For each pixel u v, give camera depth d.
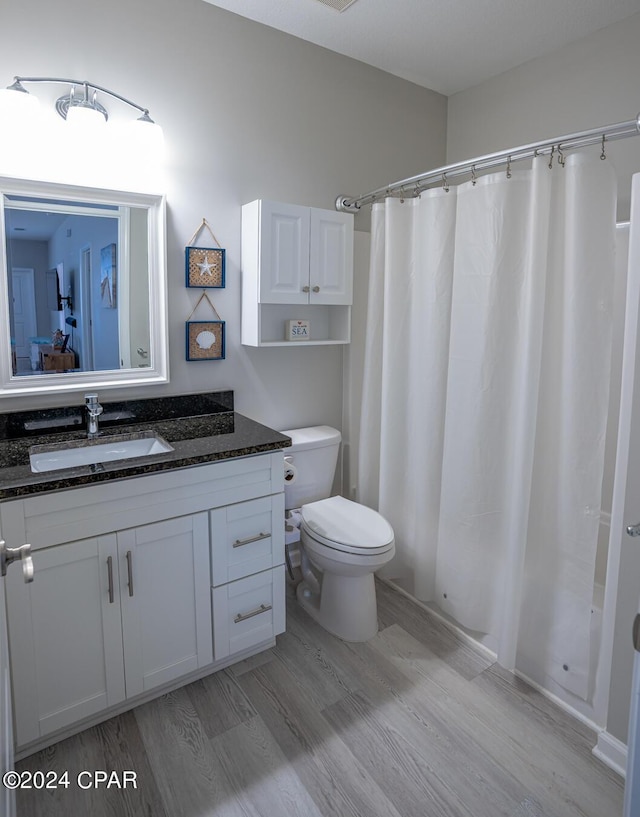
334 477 2.79
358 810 1.46
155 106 2.04
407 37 2.38
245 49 2.23
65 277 1.92
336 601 2.21
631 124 1.49
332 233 2.38
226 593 1.91
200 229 2.20
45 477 1.52
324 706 1.83
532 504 1.88
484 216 1.88
